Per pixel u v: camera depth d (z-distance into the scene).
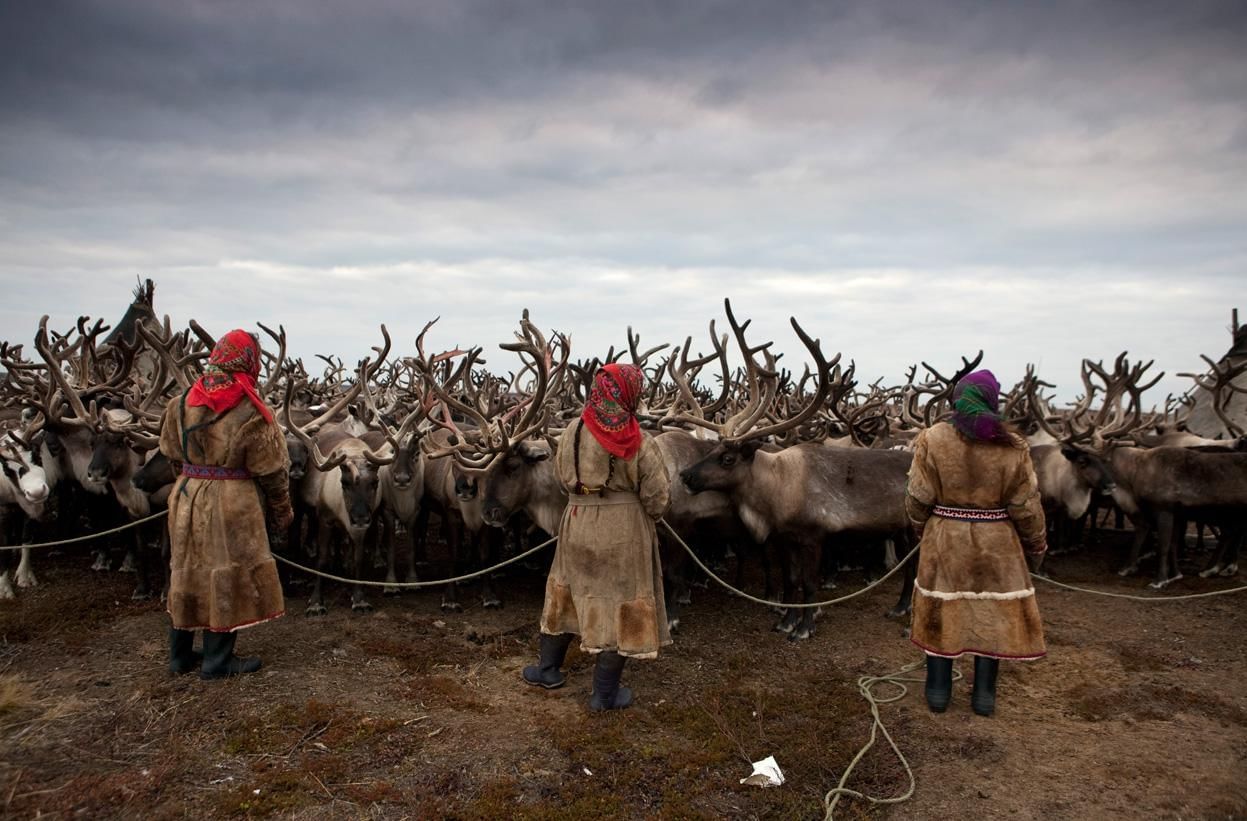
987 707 4.91
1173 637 6.43
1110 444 8.78
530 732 4.58
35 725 4.35
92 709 4.58
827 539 6.62
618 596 4.57
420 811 3.74
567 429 4.70
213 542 4.87
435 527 11.01
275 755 4.17
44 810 3.55
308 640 5.93
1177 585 8.00
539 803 3.87
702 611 7.13
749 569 8.80
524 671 5.25
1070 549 9.75
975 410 4.54
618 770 4.20
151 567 7.77
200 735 4.32
